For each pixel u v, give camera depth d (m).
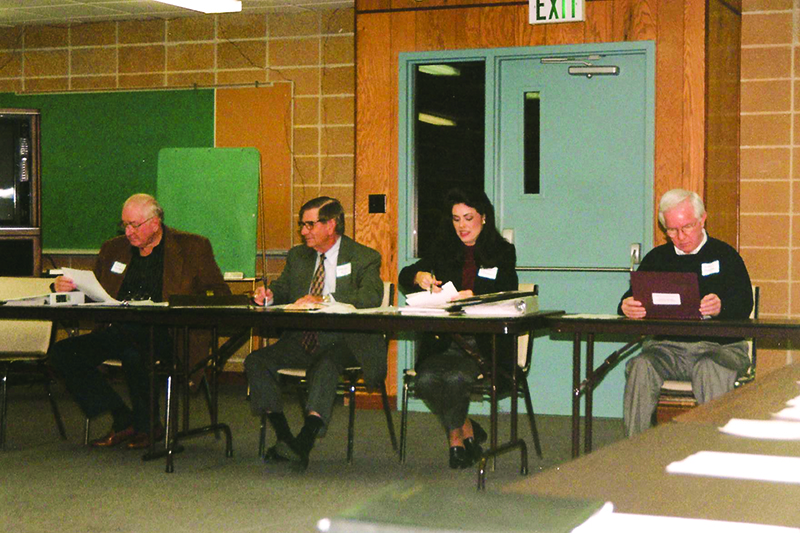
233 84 6.62
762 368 5.46
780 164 5.46
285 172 6.52
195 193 6.31
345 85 6.39
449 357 3.79
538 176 5.40
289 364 3.97
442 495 0.63
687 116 5.04
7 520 3.09
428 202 5.60
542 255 5.41
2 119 6.25
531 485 0.69
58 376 4.31
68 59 6.98
